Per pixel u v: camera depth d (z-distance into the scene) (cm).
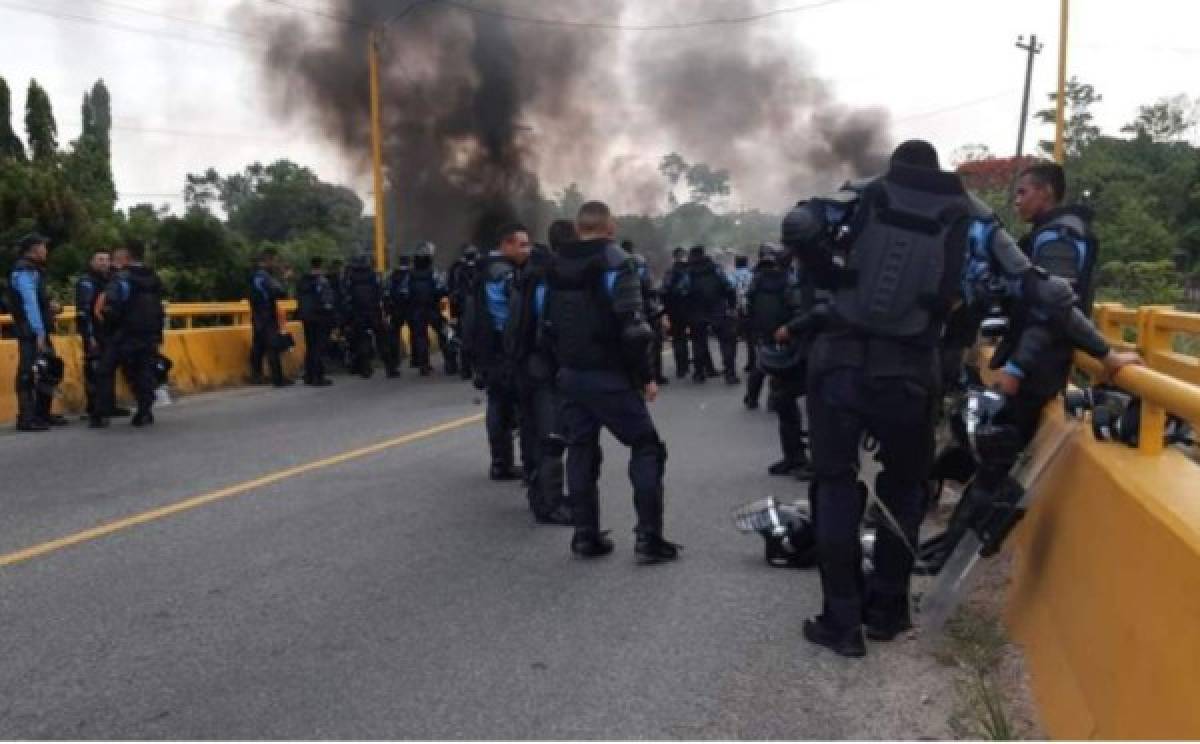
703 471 812
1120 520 303
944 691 383
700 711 371
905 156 397
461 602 491
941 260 388
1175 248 4062
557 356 564
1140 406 356
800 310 496
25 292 1050
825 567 425
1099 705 291
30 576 531
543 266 665
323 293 1506
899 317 392
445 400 1302
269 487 751
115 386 1129
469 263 1557
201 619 466
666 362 1866
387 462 852
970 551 430
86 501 708
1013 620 421
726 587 514
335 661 417
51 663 415
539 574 537
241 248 2834
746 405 1197
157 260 2684
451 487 754
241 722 362
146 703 377
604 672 406
